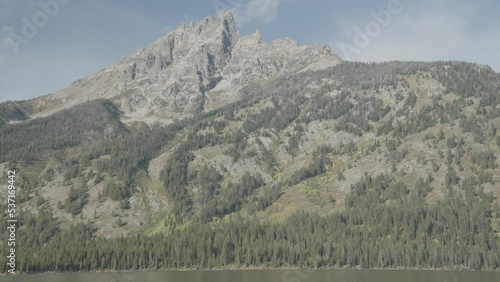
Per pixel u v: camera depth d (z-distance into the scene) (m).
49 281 183.75
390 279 180.12
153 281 179.50
